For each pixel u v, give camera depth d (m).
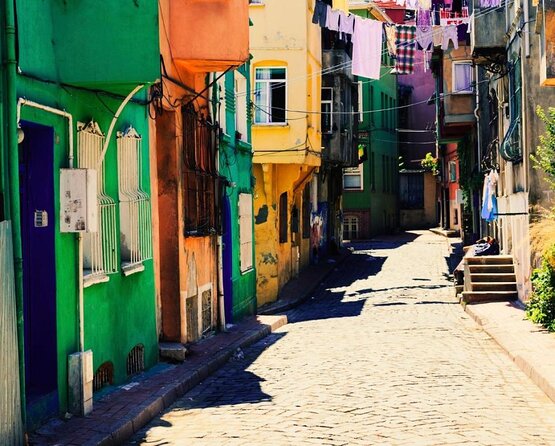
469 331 18.20
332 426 9.55
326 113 32.09
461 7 26.98
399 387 11.78
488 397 11.20
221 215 18.09
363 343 16.42
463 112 33.94
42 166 9.61
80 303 10.09
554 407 10.66
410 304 24.72
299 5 27.89
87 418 9.73
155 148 13.91
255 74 28.03
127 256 12.55
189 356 14.45
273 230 28.38
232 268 20.03
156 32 10.12
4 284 8.05
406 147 67.00
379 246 49.34
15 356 8.25
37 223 9.62
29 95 9.03
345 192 56.53
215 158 17.64
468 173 38.38
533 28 19.91
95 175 9.80
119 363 11.81
